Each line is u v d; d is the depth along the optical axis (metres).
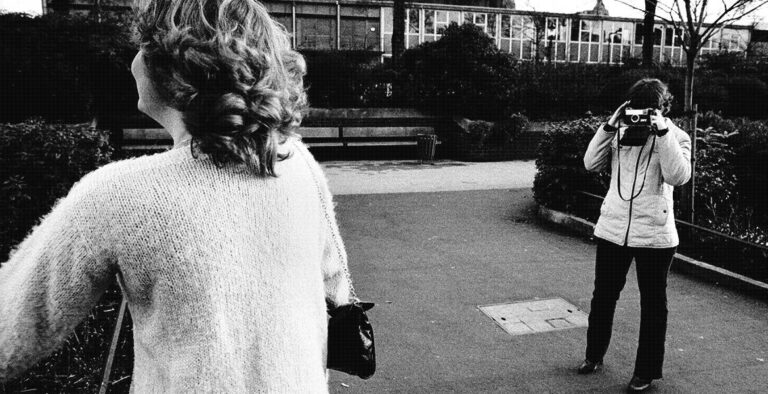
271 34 1.23
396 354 4.34
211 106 1.10
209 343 1.07
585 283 5.97
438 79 18.17
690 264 6.29
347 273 1.58
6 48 12.66
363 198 10.10
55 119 13.02
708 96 18.61
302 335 1.19
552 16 28.50
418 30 27.48
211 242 1.09
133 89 15.15
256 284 1.13
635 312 5.16
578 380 3.96
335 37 27.47
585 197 8.29
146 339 1.12
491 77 17.80
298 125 1.30
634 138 3.55
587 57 29.59
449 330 4.78
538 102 19.22
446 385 3.89
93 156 5.52
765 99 19.69
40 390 3.46
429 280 6.02
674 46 31.11
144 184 1.09
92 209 1.07
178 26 1.14
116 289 4.53
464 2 33.81
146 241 1.06
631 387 3.78
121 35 13.84
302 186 1.29
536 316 5.08
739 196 9.06
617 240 3.78
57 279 1.07
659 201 3.66
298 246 1.23
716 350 4.45
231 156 1.13
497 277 6.13
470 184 11.83
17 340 1.08
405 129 17.81
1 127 5.34
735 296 5.64
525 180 12.45
